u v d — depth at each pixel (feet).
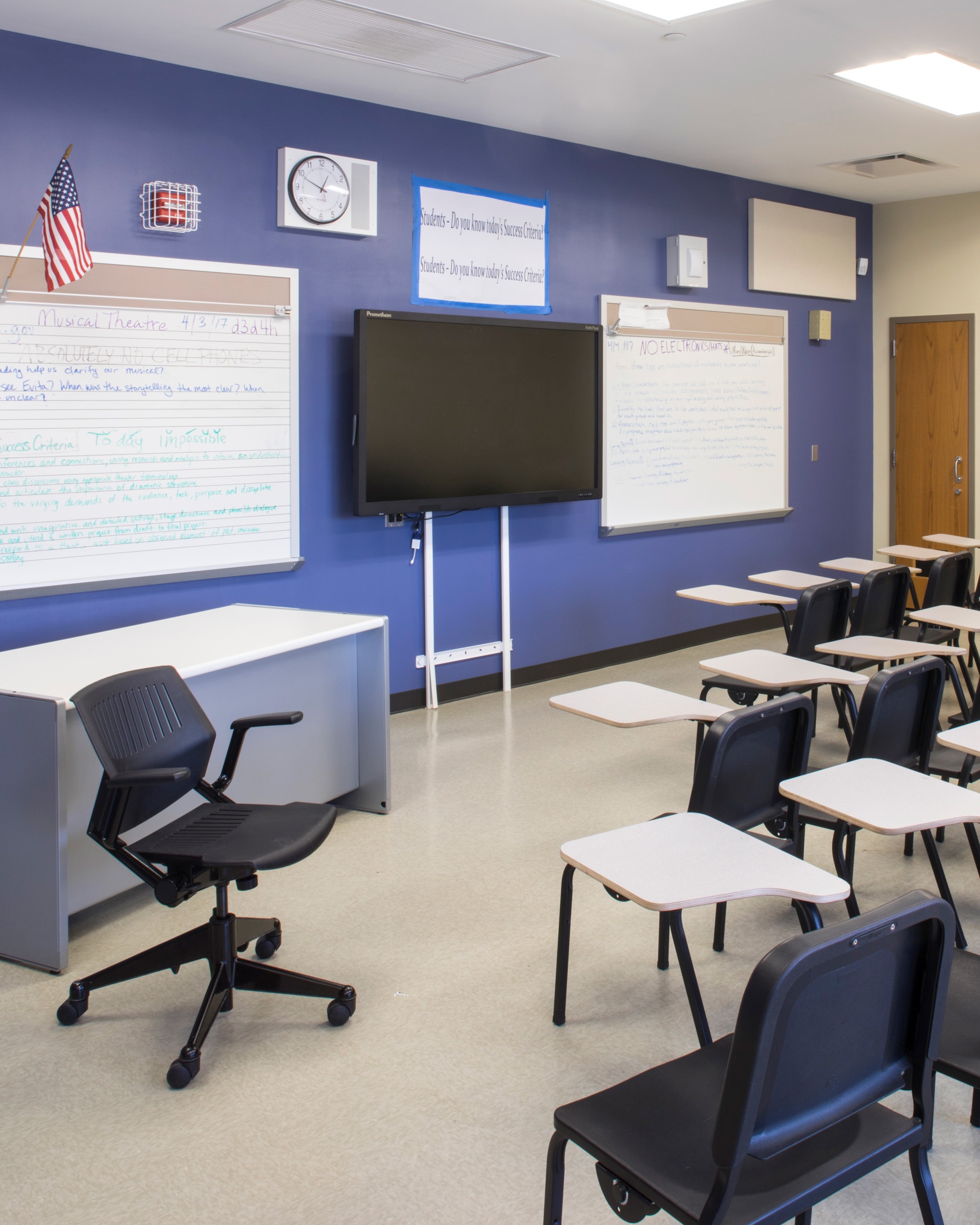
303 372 15.79
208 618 12.63
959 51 14.24
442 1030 8.21
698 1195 4.45
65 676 9.64
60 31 12.62
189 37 12.94
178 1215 6.21
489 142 17.79
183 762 8.77
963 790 7.40
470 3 12.19
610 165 19.80
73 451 13.37
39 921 9.08
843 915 10.00
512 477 18.03
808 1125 4.50
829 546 26.23
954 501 26.20
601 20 12.84
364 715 12.91
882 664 19.42
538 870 11.22
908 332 26.30
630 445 20.71
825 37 13.62
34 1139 6.91
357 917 10.12
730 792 8.28
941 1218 4.90
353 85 15.17
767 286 23.26
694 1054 5.52
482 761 15.01
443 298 17.39
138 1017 8.44
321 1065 7.75
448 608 18.26
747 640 23.66
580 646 20.62
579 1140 4.89
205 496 14.75
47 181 12.91
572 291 19.40
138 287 13.75
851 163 21.21
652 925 9.96
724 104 16.69
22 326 12.76
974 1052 5.54
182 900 7.83
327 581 16.49
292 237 15.42
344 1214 6.22
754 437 23.54
